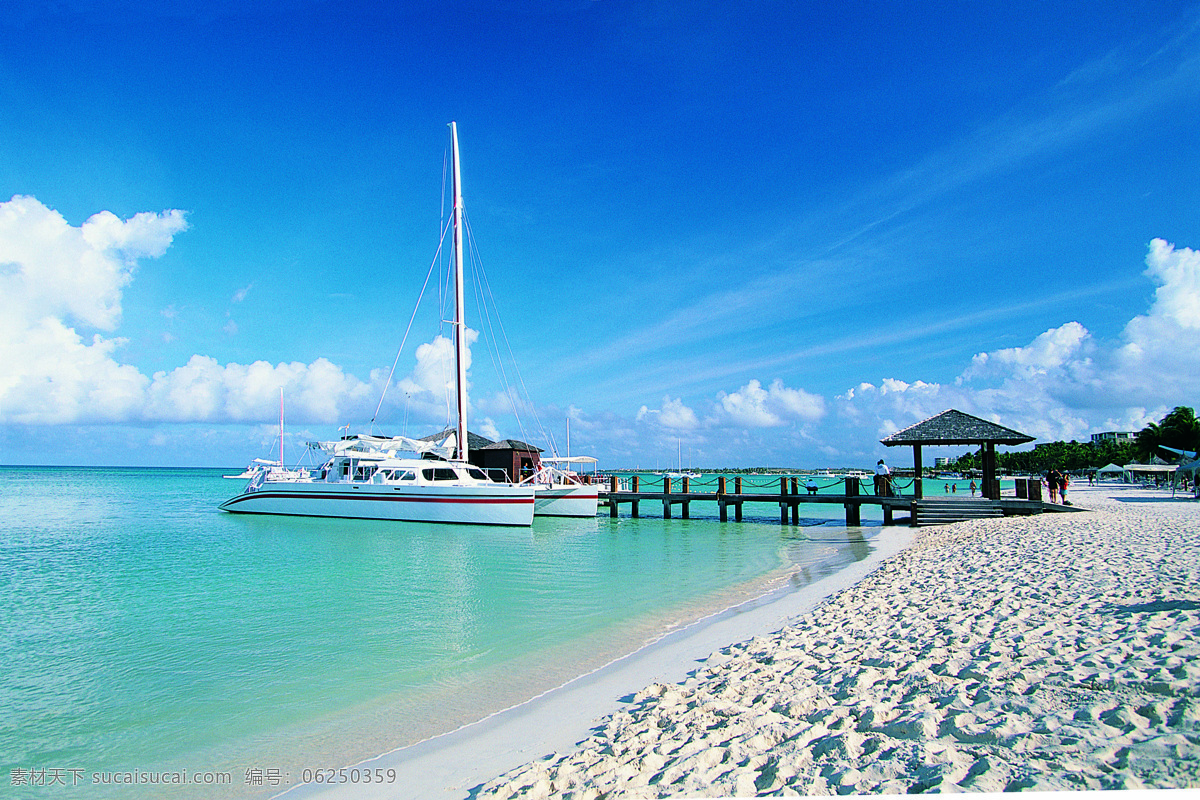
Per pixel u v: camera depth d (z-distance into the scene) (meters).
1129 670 4.96
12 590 14.14
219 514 35.06
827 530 27.16
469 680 8.08
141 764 6.08
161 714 7.22
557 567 17.16
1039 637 6.41
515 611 11.85
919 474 26.25
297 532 25.97
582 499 32.41
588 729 6.01
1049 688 4.84
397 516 28.14
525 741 5.90
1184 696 4.29
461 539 23.88
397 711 7.12
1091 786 3.27
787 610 10.63
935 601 9.35
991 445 25.64
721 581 14.72
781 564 17.31
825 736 4.63
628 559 18.69
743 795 3.92
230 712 7.26
